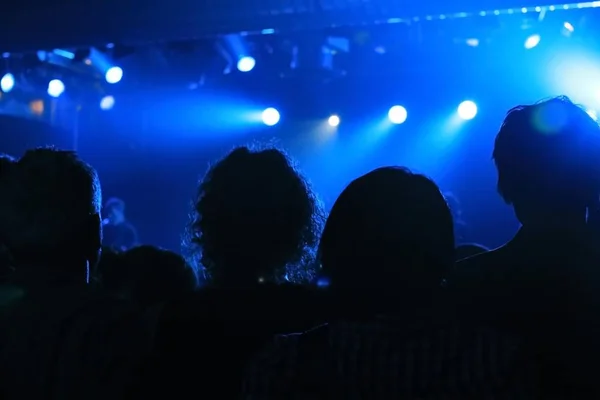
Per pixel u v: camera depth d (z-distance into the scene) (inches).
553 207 64.6
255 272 64.6
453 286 64.4
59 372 62.7
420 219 53.1
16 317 64.5
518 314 60.4
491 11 182.9
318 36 269.3
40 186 67.7
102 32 208.5
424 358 48.7
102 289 70.1
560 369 56.2
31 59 299.6
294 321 59.5
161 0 196.7
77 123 344.2
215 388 59.2
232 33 205.3
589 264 60.7
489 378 48.1
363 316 52.2
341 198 55.8
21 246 67.3
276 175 66.5
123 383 63.4
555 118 66.9
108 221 299.7
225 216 64.9
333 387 49.1
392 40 272.8
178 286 88.3
